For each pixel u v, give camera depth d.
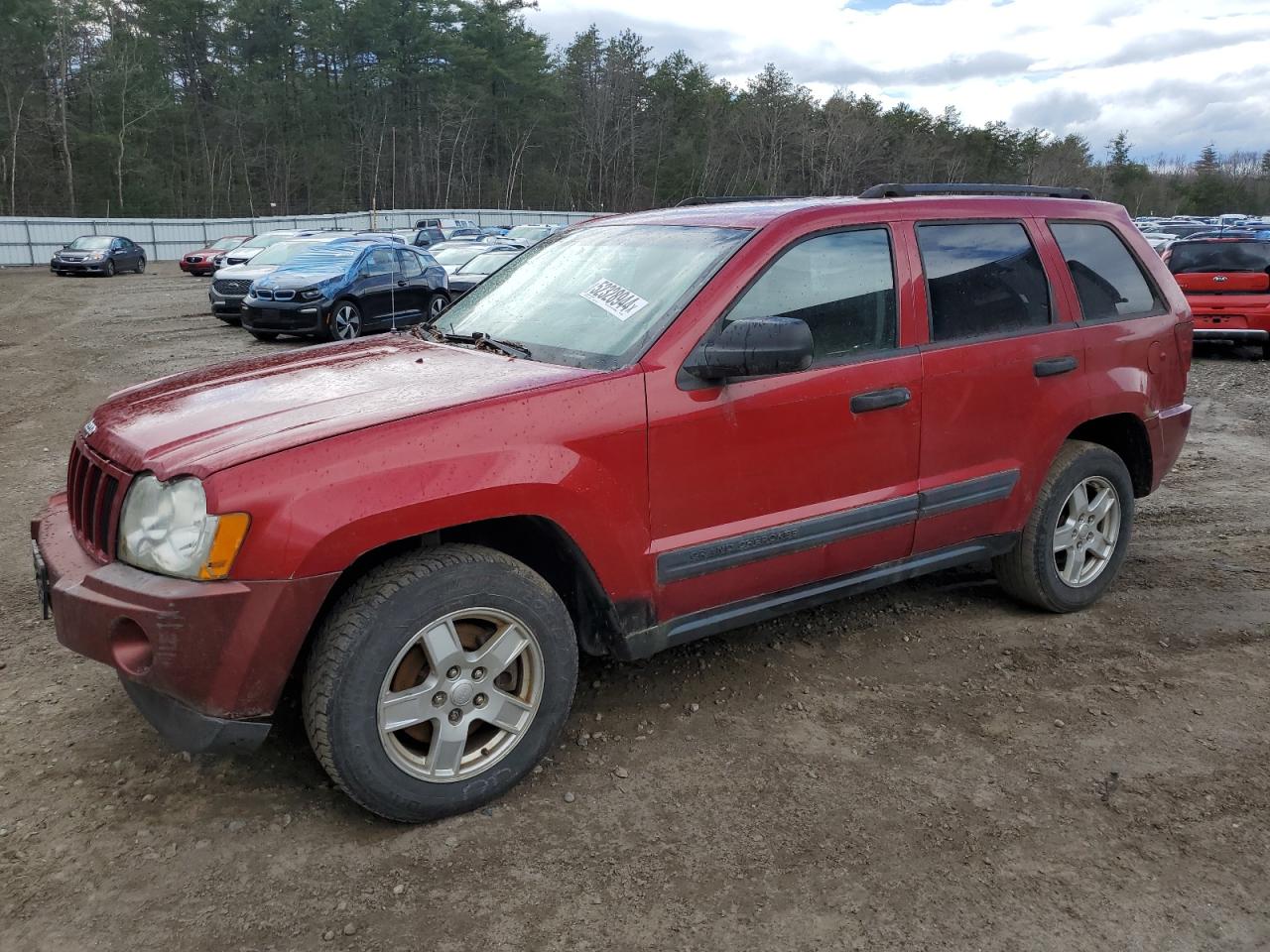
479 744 3.04
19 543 5.49
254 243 22.95
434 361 3.44
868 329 3.67
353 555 2.65
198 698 2.62
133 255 34.38
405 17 77.25
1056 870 2.74
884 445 3.69
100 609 2.64
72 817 2.92
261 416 2.89
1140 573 5.14
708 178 88.44
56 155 61.94
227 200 71.56
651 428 3.13
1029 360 4.09
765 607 3.59
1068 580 4.51
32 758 3.24
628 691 3.77
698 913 2.55
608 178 87.94
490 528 3.14
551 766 3.25
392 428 2.74
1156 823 2.96
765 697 3.73
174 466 2.64
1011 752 3.36
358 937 2.45
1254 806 3.05
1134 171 127.62
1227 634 4.37
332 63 79.75
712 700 3.71
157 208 65.00
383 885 2.65
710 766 3.26
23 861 2.72
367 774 2.74
